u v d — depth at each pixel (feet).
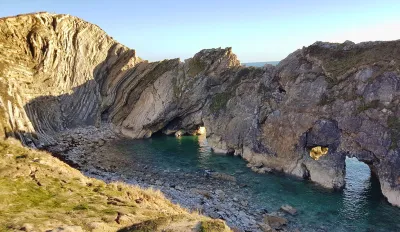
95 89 297.74
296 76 202.69
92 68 298.56
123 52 322.14
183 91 274.98
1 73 212.64
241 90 243.81
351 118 165.07
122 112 294.25
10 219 46.80
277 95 211.61
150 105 280.92
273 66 230.89
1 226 43.83
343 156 169.58
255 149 209.15
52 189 64.54
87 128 277.85
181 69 287.48
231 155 229.45
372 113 158.71
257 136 210.59
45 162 79.82
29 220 47.16
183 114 287.07
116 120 292.20
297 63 208.33
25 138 203.21
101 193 69.51
